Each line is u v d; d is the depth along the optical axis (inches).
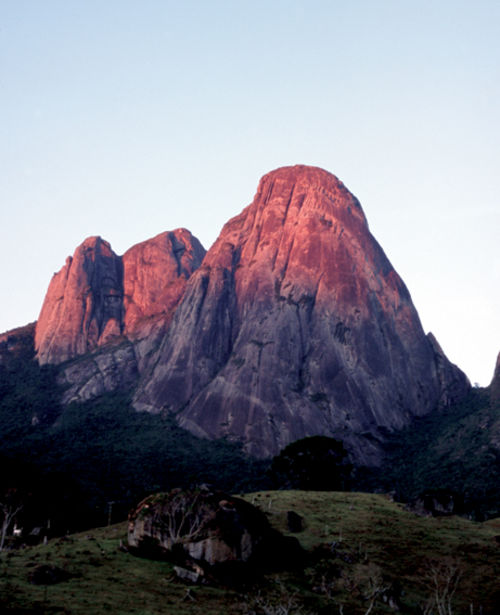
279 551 2672.2
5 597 1883.6
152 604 2018.9
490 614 2381.9
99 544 2721.5
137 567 2404.0
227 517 2571.4
